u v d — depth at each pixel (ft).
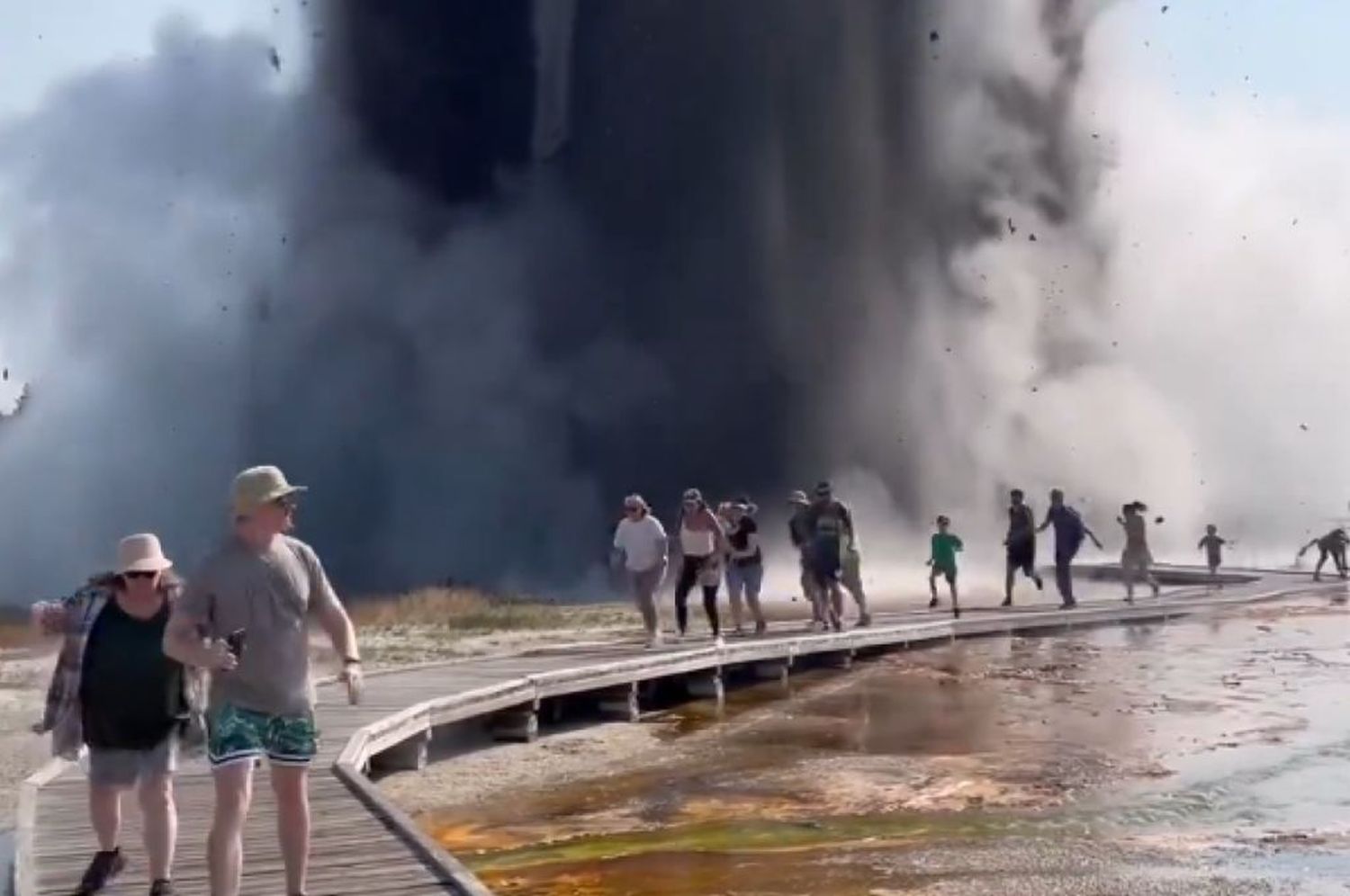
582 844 31.60
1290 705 50.52
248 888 22.79
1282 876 27.45
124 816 28.40
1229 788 36.24
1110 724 47.03
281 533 19.72
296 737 19.74
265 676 19.47
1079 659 65.92
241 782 19.27
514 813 35.12
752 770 40.52
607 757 43.45
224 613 19.26
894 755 42.42
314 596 20.02
